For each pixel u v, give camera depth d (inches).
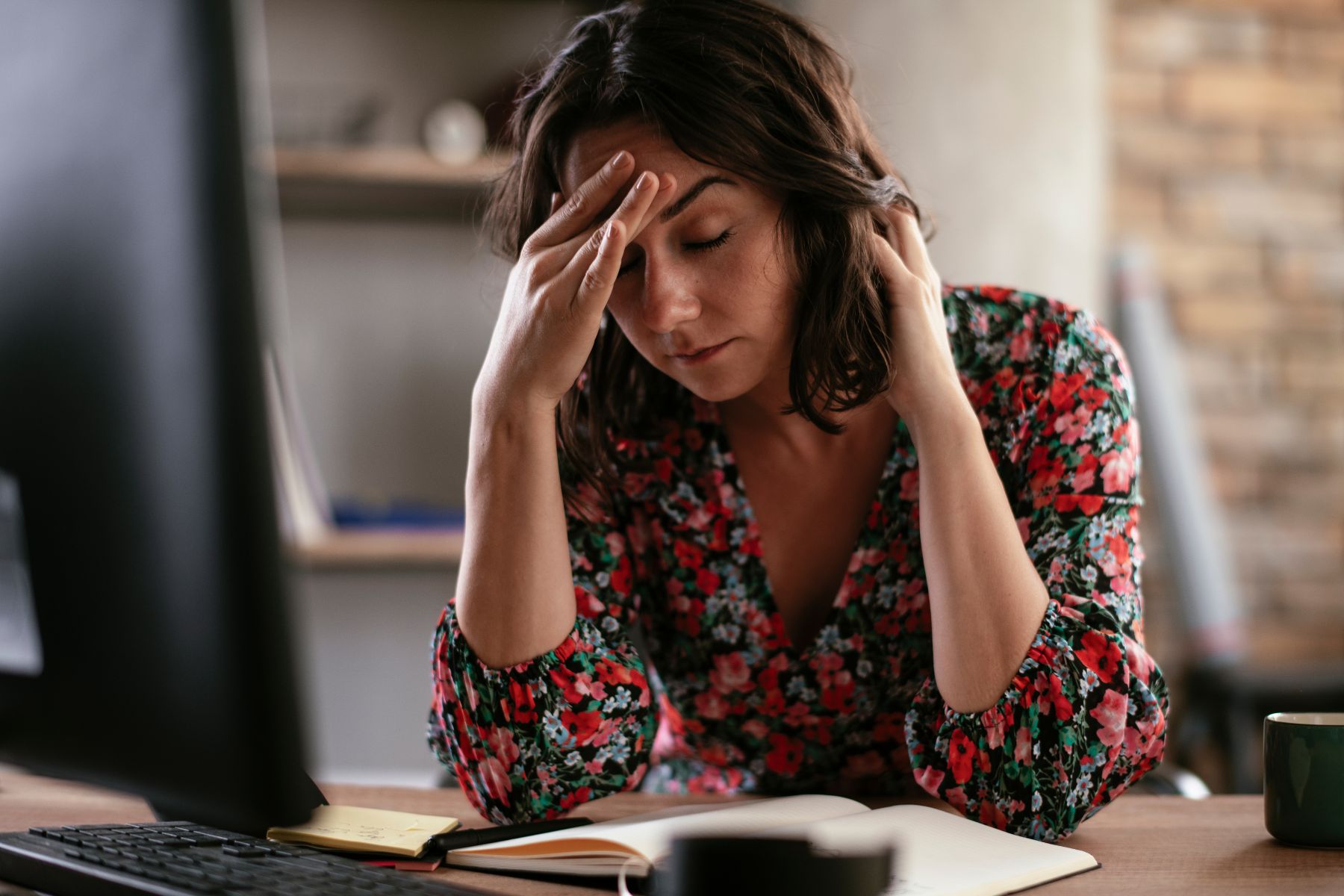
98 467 27.5
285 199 99.9
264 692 25.5
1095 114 102.9
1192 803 42.5
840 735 49.1
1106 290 117.3
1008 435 46.5
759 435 47.9
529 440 41.9
